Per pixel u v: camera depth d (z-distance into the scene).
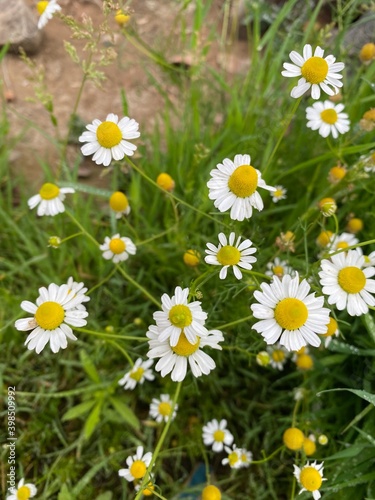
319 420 0.18
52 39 0.29
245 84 0.23
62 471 0.19
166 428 0.12
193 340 0.11
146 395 0.20
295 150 0.22
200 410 0.20
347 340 0.18
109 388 0.19
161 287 0.21
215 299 0.17
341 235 0.18
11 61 0.28
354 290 0.13
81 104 0.27
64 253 0.22
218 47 0.29
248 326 0.17
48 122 0.26
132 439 0.19
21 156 0.26
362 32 0.24
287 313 0.11
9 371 0.21
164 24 0.29
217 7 0.30
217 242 0.19
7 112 0.27
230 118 0.22
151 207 0.23
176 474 0.19
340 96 0.20
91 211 0.23
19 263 0.23
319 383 0.19
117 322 0.21
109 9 0.16
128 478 0.16
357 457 0.16
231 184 0.13
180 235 0.19
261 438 0.20
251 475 0.19
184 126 0.23
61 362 0.20
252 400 0.21
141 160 0.22
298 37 0.24
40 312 0.12
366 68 0.22
